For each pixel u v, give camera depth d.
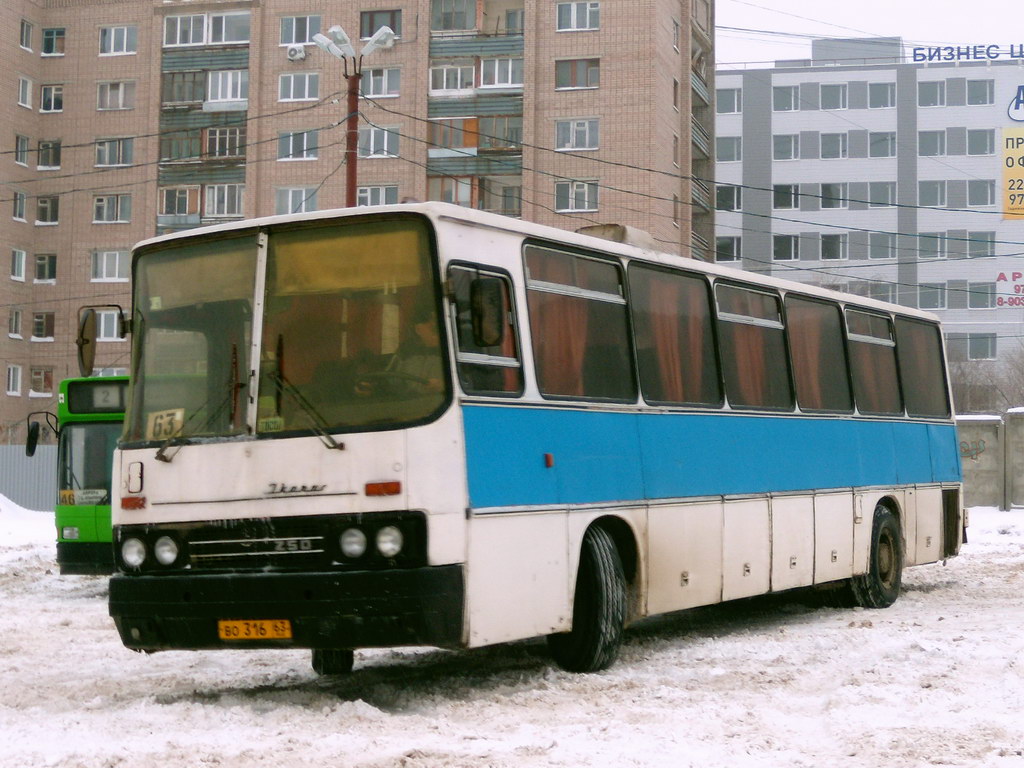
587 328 10.88
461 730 8.15
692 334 12.52
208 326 9.64
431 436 8.95
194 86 60.69
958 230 90.12
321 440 9.07
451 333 9.15
